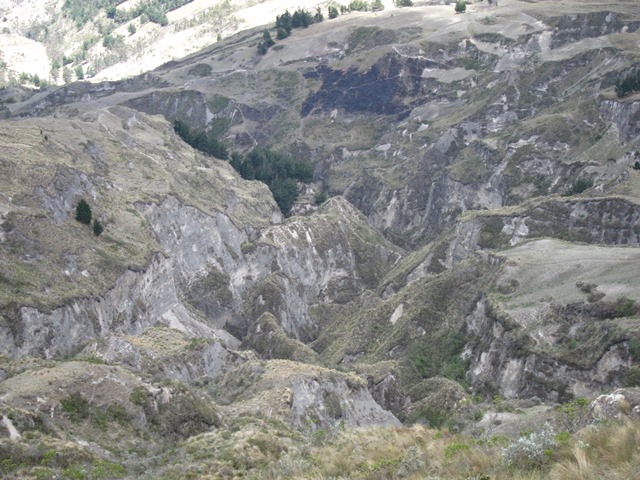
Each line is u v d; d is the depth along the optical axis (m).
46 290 78.25
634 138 137.12
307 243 133.50
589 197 117.62
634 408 33.22
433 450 35.38
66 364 54.09
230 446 45.88
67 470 40.22
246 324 114.62
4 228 81.75
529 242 106.81
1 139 104.38
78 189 99.31
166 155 137.62
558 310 83.31
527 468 28.88
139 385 52.12
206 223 119.50
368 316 108.81
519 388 79.31
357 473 34.28
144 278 93.81
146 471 42.53
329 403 67.38
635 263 86.94
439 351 93.75
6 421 43.25
